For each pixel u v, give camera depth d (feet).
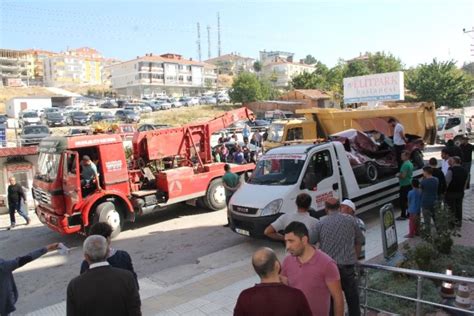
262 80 250.16
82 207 36.06
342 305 12.55
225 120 49.90
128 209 38.91
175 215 45.39
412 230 30.25
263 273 10.19
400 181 36.09
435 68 203.41
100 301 11.54
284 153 33.81
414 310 18.83
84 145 36.86
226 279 25.76
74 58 482.69
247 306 9.95
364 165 37.22
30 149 54.03
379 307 19.27
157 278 27.71
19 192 45.78
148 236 38.09
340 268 16.57
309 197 19.90
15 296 16.46
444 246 24.86
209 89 407.85
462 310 15.38
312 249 12.91
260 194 31.27
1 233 43.47
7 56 455.63
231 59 573.74
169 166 45.57
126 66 377.91
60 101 245.45
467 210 37.35
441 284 20.24
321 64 303.07
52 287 28.17
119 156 38.73
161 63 373.20
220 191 46.16
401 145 43.68
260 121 127.54
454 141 43.24
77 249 36.22
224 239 35.81
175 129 45.03
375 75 114.83
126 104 209.26
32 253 16.75
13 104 191.93
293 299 9.83
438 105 201.77
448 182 31.27
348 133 42.73
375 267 16.78
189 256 32.17
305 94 212.84
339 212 17.16
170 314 21.18
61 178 36.55
